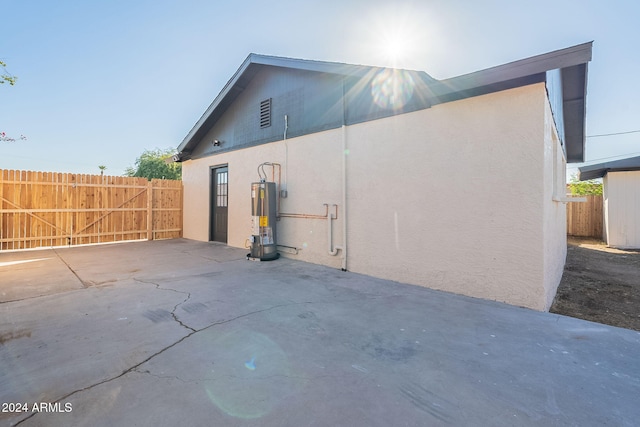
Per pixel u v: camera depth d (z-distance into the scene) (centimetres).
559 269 515
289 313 325
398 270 461
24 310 329
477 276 384
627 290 457
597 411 168
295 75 636
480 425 157
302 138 620
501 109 364
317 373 207
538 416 164
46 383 193
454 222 404
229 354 233
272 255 635
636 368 217
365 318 313
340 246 543
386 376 204
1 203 738
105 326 287
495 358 230
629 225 895
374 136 492
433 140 422
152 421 158
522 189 350
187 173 1032
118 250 761
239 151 797
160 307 341
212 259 641
